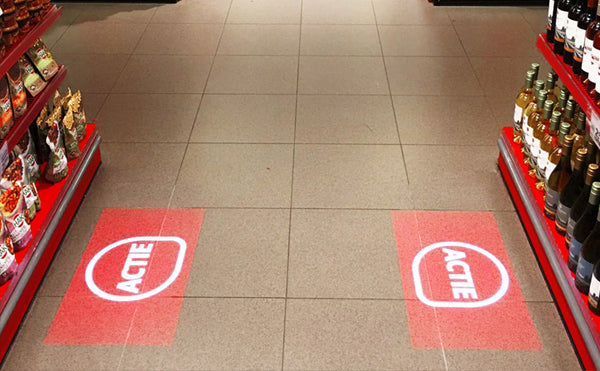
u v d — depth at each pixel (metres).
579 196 2.62
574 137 2.67
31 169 3.17
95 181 3.65
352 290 2.90
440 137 4.05
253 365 2.54
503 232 3.23
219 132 4.12
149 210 3.42
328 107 4.41
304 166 3.77
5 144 2.68
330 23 5.79
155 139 4.05
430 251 3.12
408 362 2.55
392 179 3.64
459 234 3.22
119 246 3.17
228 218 3.36
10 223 2.70
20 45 2.82
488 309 2.79
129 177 3.69
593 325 2.38
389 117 4.28
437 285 2.91
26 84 3.08
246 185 3.62
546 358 2.56
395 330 2.69
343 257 3.09
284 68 4.96
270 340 2.65
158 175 3.71
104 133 4.12
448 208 3.41
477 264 3.03
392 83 4.72
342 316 2.76
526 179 3.22
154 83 4.74
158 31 5.63
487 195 3.51
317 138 4.05
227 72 4.90
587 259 2.44
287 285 2.93
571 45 2.76
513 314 2.76
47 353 2.61
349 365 2.54
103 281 2.96
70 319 2.77
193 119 4.27
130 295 2.88
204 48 5.30
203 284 2.94
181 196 3.53
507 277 2.96
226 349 2.62
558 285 2.74
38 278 2.91
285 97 4.54
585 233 2.51
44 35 5.58
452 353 2.59
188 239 3.22
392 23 5.77
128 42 5.42
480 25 5.69
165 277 2.98
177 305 2.83
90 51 5.26
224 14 5.99
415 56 5.13
